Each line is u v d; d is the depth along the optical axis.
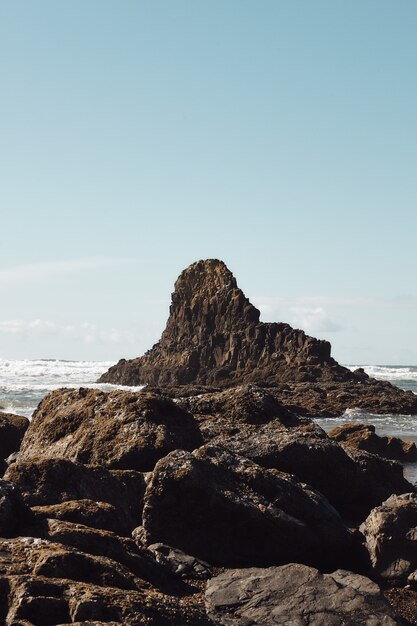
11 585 8.76
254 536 14.08
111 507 12.85
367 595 11.12
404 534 13.72
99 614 8.38
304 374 85.50
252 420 20.62
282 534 14.02
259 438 18.94
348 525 17.27
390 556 13.73
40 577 9.00
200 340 99.88
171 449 17.47
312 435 19.33
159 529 14.09
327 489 18.52
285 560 14.08
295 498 14.69
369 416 59.09
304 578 11.44
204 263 105.88
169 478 14.12
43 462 14.20
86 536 11.01
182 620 8.71
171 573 12.46
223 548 14.09
